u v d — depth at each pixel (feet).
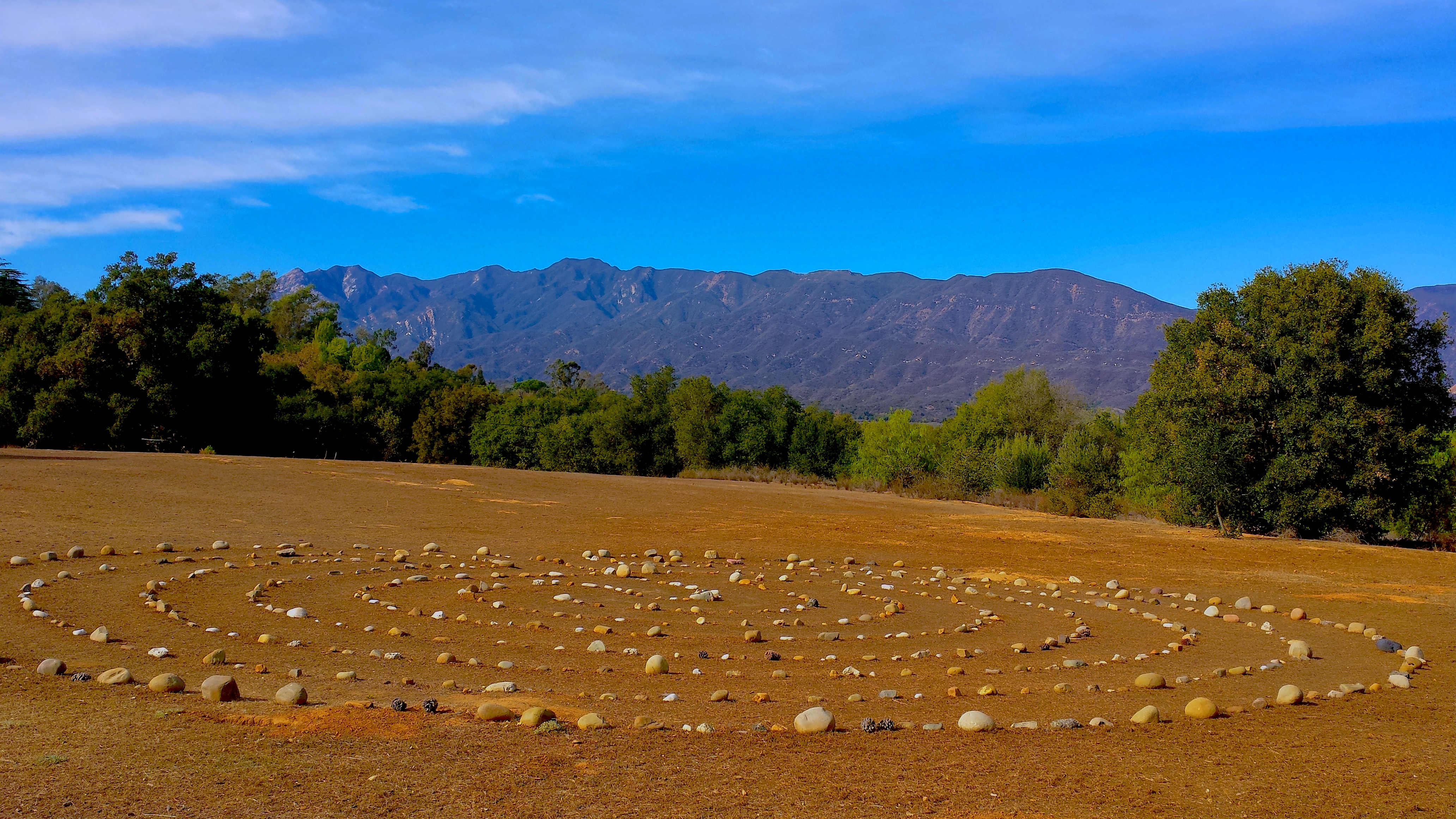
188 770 17.85
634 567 61.77
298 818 15.51
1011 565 67.36
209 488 88.94
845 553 72.43
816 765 19.81
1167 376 95.50
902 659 34.91
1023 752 21.17
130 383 159.74
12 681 24.56
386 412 232.94
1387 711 26.02
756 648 36.47
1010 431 188.65
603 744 20.90
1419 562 69.41
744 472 190.60
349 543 66.74
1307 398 85.81
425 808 16.34
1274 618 46.68
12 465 91.71
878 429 181.78
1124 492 118.93
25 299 246.27
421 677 28.91
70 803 15.75
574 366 397.19
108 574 47.19
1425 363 86.74
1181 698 27.84
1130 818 16.78
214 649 31.78
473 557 63.05
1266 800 17.98
